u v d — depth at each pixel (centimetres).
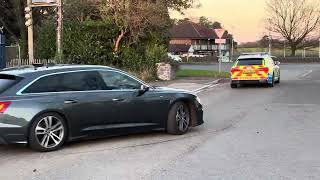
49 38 2795
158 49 2780
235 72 2341
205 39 10081
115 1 2622
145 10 2630
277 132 1039
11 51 2677
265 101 1705
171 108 1012
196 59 7444
